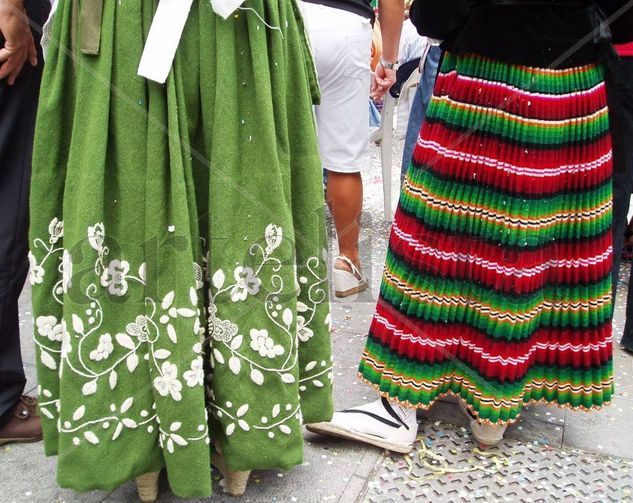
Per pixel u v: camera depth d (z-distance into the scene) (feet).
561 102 5.28
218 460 5.63
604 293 5.86
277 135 4.82
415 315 5.85
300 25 5.11
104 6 4.37
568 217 5.64
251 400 4.98
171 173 4.51
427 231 5.68
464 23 5.22
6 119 5.47
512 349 5.75
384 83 9.51
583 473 6.04
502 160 5.35
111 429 4.82
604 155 5.59
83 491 4.87
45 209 4.72
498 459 6.18
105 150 4.45
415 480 5.89
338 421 6.18
